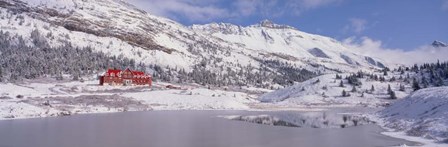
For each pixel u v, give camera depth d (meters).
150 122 77.31
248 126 72.94
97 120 78.94
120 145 48.44
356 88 182.75
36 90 135.00
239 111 119.94
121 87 172.88
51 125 68.25
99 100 117.00
